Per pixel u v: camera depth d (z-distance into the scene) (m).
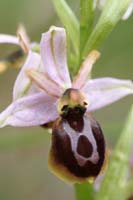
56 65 0.13
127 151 0.14
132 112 0.14
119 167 0.14
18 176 0.24
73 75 0.14
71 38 0.14
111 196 0.14
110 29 0.14
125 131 0.14
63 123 0.13
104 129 0.20
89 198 0.14
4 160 0.24
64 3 0.15
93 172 0.13
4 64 0.15
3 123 0.13
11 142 0.20
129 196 0.14
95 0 0.15
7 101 0.23
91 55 0.13
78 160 0.13
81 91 0.14
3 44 0.21
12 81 0.23
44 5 0.22
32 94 0.13
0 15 0.22
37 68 0.14
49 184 0.24
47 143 0.23
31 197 0.24
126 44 0.22
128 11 0.15
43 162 0.24
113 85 0.14
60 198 0.24
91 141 0.13
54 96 0.13
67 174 0.13
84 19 0.14
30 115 0.13
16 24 0.22
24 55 0.15
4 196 0.24
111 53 0.22
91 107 0.14
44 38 0.13
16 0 0.22
